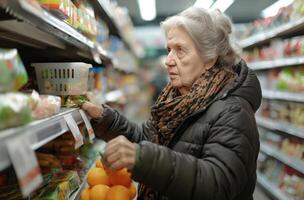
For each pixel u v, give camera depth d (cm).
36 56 207
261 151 444
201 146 119
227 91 123
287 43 343
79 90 145
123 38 538
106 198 121
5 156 63
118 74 465
